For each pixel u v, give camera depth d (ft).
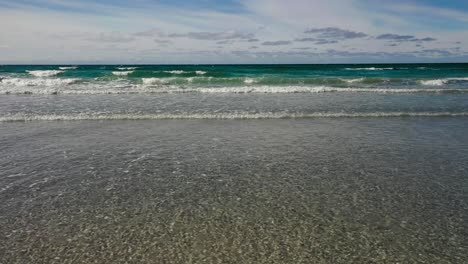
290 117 41.11
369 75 112.98
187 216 16.58
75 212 17.03
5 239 14.47
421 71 137.08
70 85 73.31
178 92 62.39
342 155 26.89
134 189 19.98
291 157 26.32
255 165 24.41
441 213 16.98
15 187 20.18
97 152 27.25
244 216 16.58
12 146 28.58
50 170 23.13
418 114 42.96
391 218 16.43
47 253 13.47
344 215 16.71
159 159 25.68
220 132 33.94
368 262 12.98
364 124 37.99
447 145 29.94
